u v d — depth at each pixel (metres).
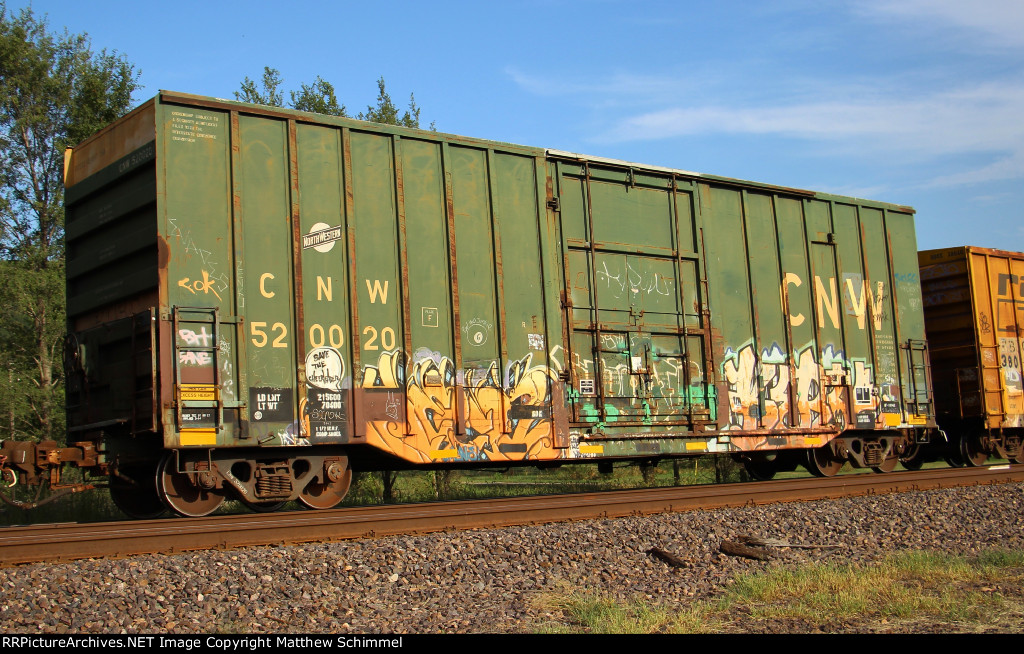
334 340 10.00
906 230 16.48
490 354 11.13
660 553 7.95
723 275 13.57
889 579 7.09
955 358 17.17
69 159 11.00
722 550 8.25
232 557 7.01
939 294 17.44
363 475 17.98
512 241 11.57
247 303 9.50
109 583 6.21
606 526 8.98
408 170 10.84
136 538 7.30
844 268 15.22
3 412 18.83
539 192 11.88
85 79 22.16
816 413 14.27
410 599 6.42
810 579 6.94
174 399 8.88
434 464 11.38
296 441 9.59
